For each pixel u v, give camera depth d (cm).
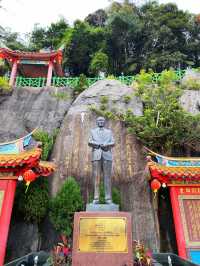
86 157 1407
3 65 2686
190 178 1171
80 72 3228
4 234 981
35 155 1058
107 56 2966
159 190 1333
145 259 797
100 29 3167
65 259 812
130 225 837
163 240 1227
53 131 1608
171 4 3334
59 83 2198
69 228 1116
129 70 3080
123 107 1638
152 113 1462
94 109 1609
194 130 1370
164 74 1744
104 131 1009
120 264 775
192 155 1456
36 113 1766
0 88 1911
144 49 3186
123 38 3173
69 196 1170
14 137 1608
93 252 794
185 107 1666
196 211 1133
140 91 1675
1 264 936
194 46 3167
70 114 1630
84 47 3133
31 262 1010
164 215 1293
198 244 1058
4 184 1077
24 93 1917
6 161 1058
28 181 1054
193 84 1805
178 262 1022
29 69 2484
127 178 1335
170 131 1380
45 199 1195
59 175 1345
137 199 1273
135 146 1446
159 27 3186
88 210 880
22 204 1166
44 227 1196
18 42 3503
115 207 888
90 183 1310
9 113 1759
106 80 1834
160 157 1277
